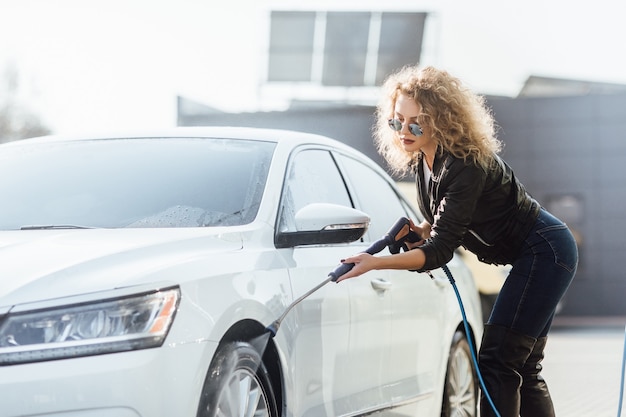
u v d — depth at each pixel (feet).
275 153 17.31
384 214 20.45
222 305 13.52
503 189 16.30
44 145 18.54
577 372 41.78
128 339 12.34
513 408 16.80
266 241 15.58
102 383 12.04
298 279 15.61
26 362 11.98
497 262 17.28
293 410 15.15
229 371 13.58
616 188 113.19
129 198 16.30
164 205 16.06
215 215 15.81
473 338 22.72
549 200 113.80
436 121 15.57
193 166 16.96
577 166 113.50
